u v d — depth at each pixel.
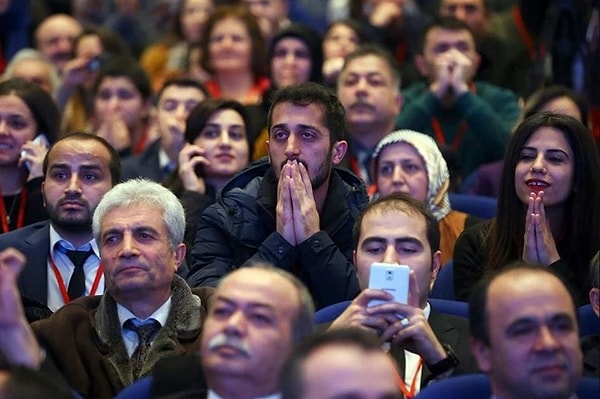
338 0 19.38
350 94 13.47
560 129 10.12
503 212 10.17
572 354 7.28
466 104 14.02
